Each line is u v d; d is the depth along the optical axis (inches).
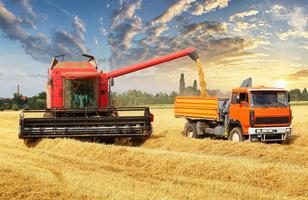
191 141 748.0
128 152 595.5
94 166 532.7
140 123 798.5
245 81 838.5
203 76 960.3
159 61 914.1
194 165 501.7
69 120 776.3
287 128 796.6
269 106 785.6
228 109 834.8
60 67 861.8
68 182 401.4
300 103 3193.9
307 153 615.8
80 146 674.8
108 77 860.6
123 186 392.2
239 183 429.4
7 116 1718.8
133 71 882.8
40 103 3004.4
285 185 425.4
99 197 351.3
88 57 900.0
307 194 401.7
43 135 765.3
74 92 844.6
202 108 900.0
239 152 667.4
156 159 543.5
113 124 788.6
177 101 990.4
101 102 855.1
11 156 591.8
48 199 349.1
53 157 605.0
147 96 3523.6
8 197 352.8
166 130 1113.4
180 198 359.3
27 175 422.3
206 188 402.0
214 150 698.8
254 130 776.3
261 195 377.1
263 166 471.2
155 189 386.6
